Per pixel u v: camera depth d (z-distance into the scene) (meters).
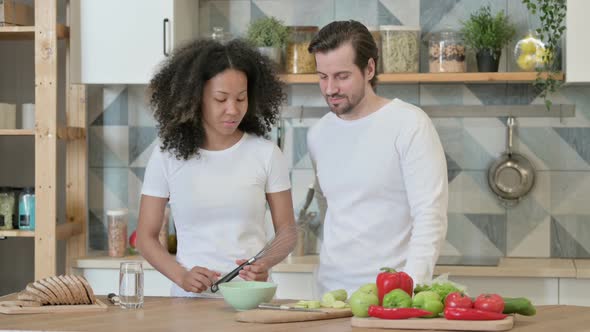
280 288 3.69
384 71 3.82
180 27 3.90
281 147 4.10
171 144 2.57
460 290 2.09
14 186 4.25
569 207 3.99
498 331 1.93
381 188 2.55
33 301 2.29
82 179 4.11
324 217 2.90
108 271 3.82
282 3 4.14
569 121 3.98
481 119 4.03
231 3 4.18
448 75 3.74
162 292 3.77
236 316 2.10
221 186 2.58
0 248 4.28
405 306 2.01
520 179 3.96
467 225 4.05
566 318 2.10
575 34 3.60
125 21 3.83
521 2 3.98
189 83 2.49
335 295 2.27
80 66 3.86
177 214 2.63
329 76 2.52
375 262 2.57
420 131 2.49
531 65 3.76
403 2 4.07
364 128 2.58
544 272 3.54
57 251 4.25
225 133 2.54
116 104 4.24
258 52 2.67
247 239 2.61
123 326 2.03
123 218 3.96
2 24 3.81
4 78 4.27
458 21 4.03
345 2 4.11
